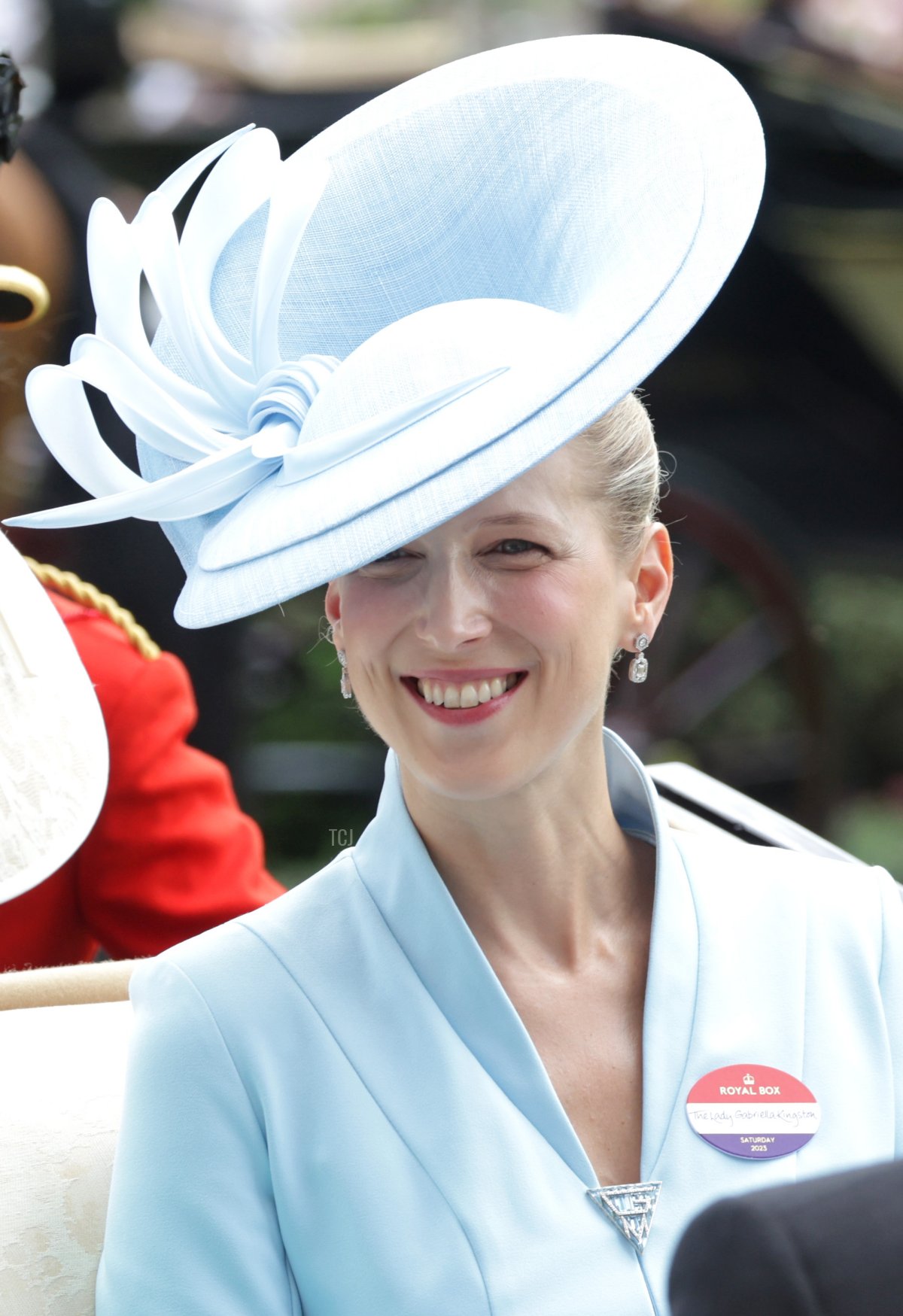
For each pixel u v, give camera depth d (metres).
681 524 16.11
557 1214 3.93
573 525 3.94
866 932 4.55
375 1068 4.05
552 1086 4.16
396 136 4.32
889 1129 4.29
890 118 14.34
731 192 3.63
